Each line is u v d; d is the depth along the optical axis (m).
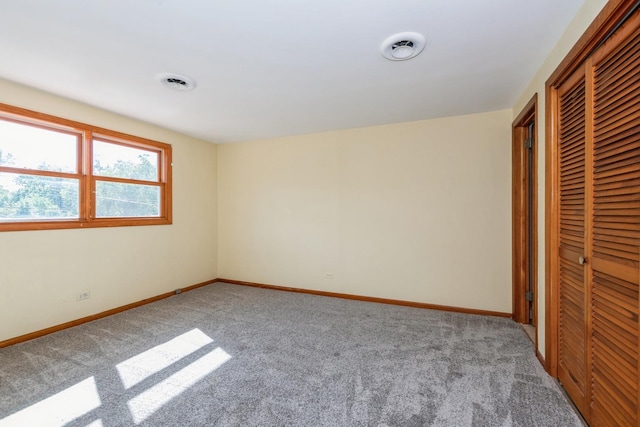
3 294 2.46
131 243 3.46
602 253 1.44
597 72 1.47
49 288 2.74
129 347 2.46
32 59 2.10
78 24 1.70
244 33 1.79
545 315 2.09
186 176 4.17
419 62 2.15
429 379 1.99
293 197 4.22
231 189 4.65
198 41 1.88
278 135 4.20
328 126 3.76
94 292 3.09
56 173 2.82
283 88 2.60
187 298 3.85
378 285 3.72
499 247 3.19
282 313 3.29
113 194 3.32
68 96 2.77
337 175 3.94
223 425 1.57
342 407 1.71
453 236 3.37
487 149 3.21
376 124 3.67
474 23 1.71
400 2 1.53
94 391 1.86
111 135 3.22
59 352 2.37
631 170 1.23
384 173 3.68
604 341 1.42
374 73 2.32
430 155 3.46
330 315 3.23
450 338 2.63
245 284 4.56
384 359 2.26
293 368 2.13
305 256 4.15
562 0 1.52
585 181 1.57
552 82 1.93
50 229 2.75
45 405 1.72
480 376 2.02
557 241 1.96
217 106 3.03
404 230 3.59
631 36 1.22
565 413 1.65
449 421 1.60
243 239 4.58
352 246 3.86
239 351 2.39
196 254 4.35
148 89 2.61
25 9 1.56
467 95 2.77
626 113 1.26
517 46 1.95
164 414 1.65
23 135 2.63
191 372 2.08
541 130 2.20
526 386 1.90
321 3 1.52
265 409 1.69
